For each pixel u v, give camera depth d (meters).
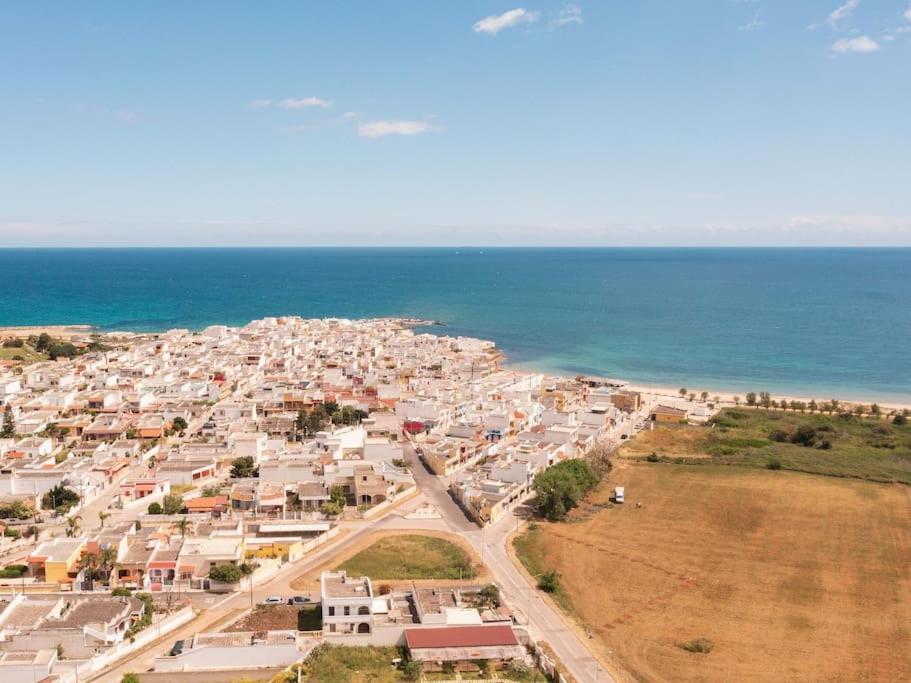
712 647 102.62
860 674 96.69
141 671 91.62
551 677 93.75
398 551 131.88
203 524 135.38
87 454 178.38
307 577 120.69
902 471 183.00
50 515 142.12
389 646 99.50
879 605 115.19
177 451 181.12
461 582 119.50
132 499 151.25
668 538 141.12
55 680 87.31
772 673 96.56
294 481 162.25
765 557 132.62
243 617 106.81
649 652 101.19
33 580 114.69
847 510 156.25
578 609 113.06
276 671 93.06
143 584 113.75
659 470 185.00
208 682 91.19
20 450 175.12
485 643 96.75
